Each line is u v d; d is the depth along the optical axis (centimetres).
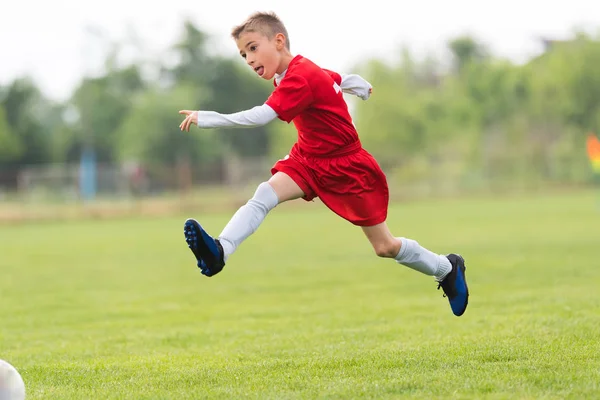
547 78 10481
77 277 2992
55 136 14338
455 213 6141
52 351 1516
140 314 2088
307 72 1060
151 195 8175
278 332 1669
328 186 1103
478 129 10850
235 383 1094
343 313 1950
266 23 1080
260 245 4084
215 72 15825
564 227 4472
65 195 7525
